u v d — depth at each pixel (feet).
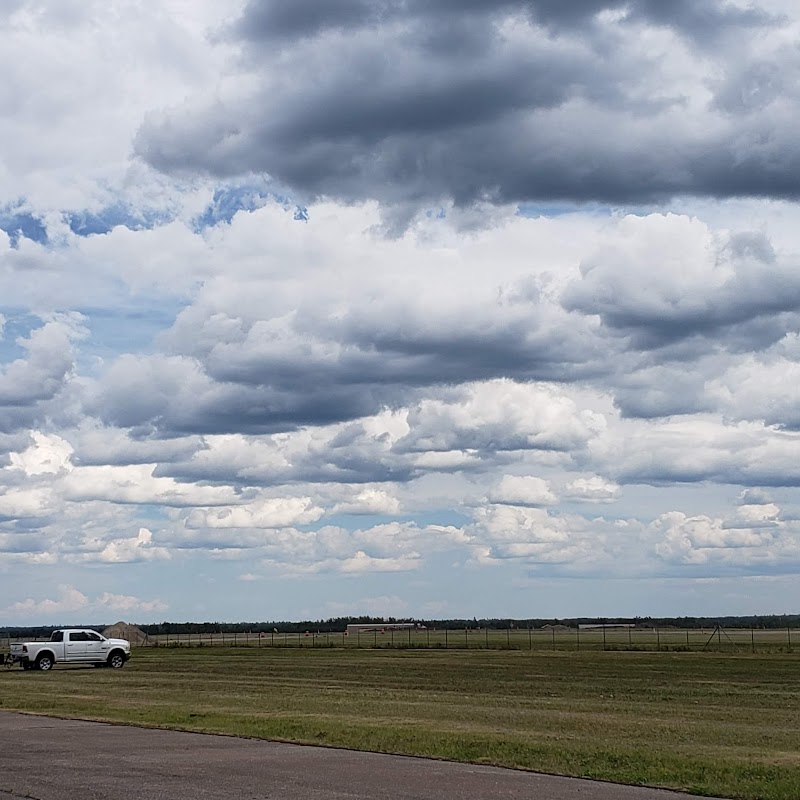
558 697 106.42
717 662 190.29
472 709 87.92
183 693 107.76
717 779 48.62
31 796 43.37
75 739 63.41
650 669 164.66
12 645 172.86
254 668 169.48
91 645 175.32
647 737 66.95
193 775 48.96
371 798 43.04
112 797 43.06
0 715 80.12
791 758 56.03
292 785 46.14
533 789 45.78
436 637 507.30
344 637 528.22
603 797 44.01
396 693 108.99
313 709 85.51
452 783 47.06
